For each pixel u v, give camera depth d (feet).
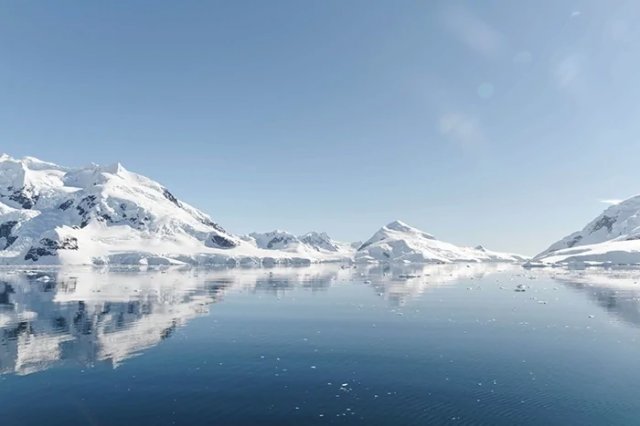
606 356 77.92
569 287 230.07
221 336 95.30
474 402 55.31
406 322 114.52
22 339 91.35
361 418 50.11
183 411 52.01
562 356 78.07
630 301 161.07
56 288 214.69
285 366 71.46
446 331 101.55
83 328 104.01
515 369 69.87
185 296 179.52
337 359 75.92
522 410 52.80
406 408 53.31
